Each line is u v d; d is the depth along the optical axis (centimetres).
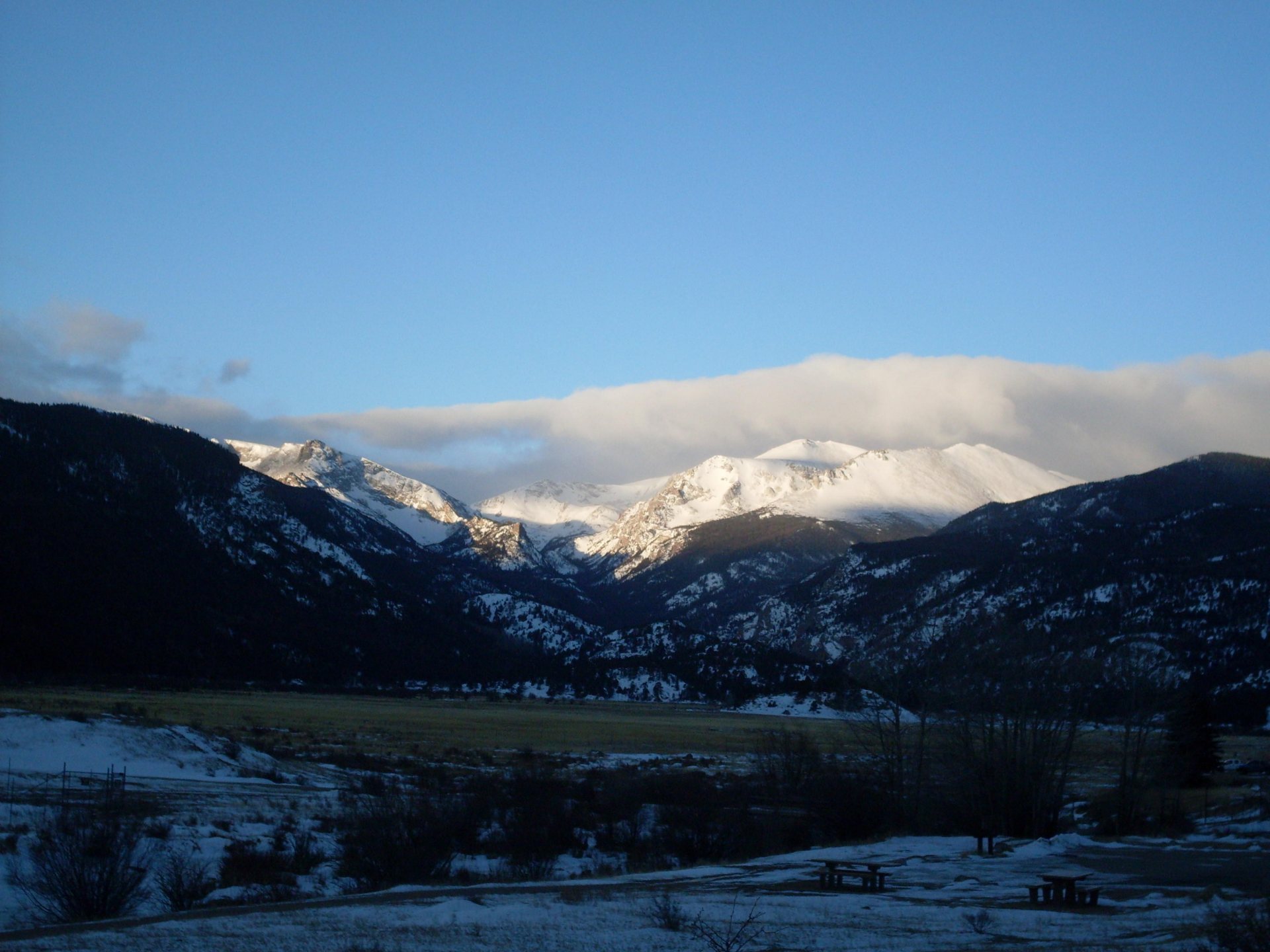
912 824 5931
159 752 6769
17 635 17450
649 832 5381
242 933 2353
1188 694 8250
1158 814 6281
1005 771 5825
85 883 2944
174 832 4259
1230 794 7619
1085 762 8862
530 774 6969
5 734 6425
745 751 11475
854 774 6512
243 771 6869
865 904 2956
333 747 9550
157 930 2391
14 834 3825
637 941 2305
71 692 13900
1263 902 2780
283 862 3878
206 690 17912
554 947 2238
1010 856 4312
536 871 3972
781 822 5706
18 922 2827
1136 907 2952
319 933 2345
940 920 2669
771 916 2692
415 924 2481
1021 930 2534
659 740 12619
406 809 4644
